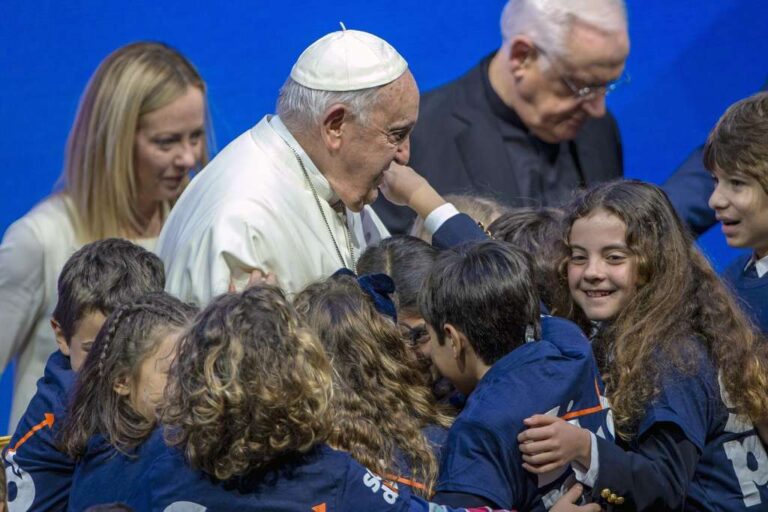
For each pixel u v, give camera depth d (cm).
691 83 2161
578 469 1034
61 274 1187
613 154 1864
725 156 1262
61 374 1162
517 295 1061
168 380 937
